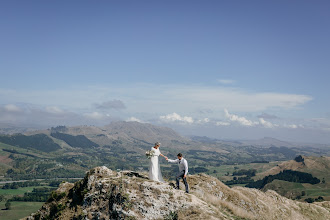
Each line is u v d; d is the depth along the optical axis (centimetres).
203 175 3216
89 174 2581
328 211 3856
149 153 2333
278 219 2922
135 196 2084
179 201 2045
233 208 2517
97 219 2130
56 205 2542
